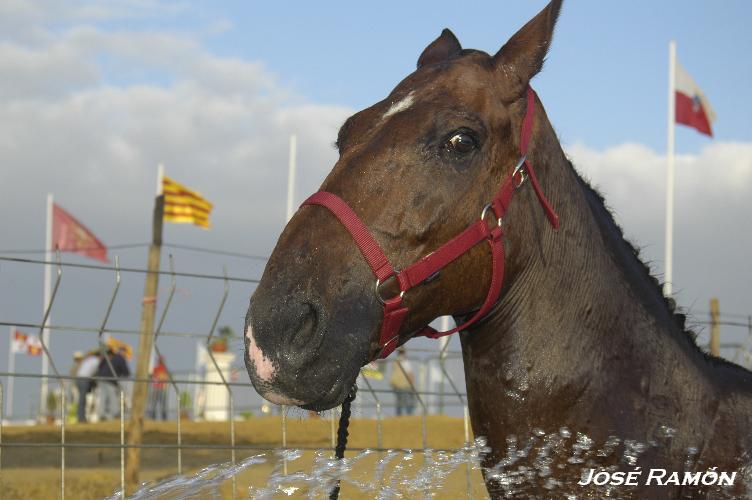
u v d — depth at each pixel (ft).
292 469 17.19
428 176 9.70
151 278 28.58
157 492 13.41
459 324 10.86
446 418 38.06
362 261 9.39
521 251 10.34
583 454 10.17
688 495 10.21
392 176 9.63
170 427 39.37
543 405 10.34
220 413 53.78
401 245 9.58
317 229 9.39
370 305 9.43
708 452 10.34
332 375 9.20
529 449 10.34
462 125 9.84
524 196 10.37
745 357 27.45
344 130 10.47
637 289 10.99
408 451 15.71
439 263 9.72
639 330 10.70
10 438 37.14
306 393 9.09
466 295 10.07
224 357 51.13
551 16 10.37
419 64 11.84
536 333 10.45
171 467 30.66
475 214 9.92
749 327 26.61
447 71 10.30
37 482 29.17
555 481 10.23
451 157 9.82
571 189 10.91
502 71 10.42
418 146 9.74
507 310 10.50
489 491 10.69
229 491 19.98
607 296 10.67
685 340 11.07
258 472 22.59
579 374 10.32
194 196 52.70
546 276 10.50
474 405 10.83
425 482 13.46
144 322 28.27
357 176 9.62
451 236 9.79
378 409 17.90
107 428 40.27
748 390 10.91
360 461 16.65
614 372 10.41
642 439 10.14
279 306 9.01
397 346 10.19
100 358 48.08
